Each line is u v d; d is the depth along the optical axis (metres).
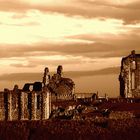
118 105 116.31
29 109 110.56
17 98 110.50
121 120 58.72
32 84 120.88
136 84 150.88
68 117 100.94
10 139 56.22
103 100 132.12
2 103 110.00
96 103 126.06
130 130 55.97
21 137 56.97
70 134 56.28
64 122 58.09
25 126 57.81
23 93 110.56
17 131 57.25
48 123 58.03
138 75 151.12
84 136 56.12
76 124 57.72
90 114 99.94
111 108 112.88
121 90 151.62
